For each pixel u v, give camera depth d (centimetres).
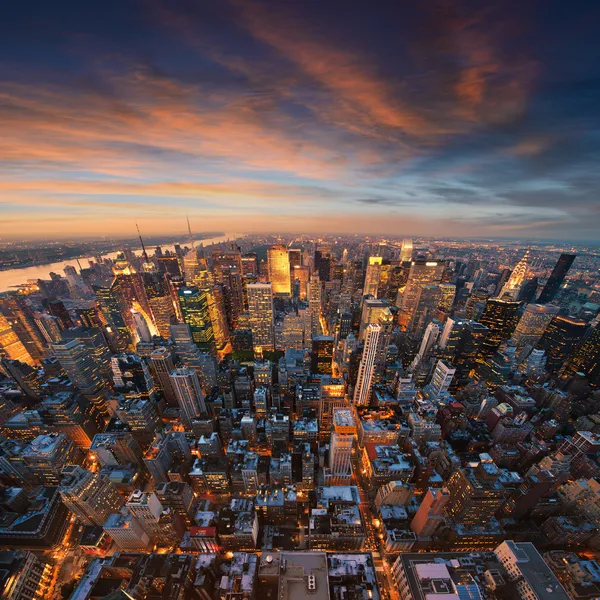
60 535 18512
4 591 14362
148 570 14650
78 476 17575
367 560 14700
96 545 17425
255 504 18488
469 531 18012
